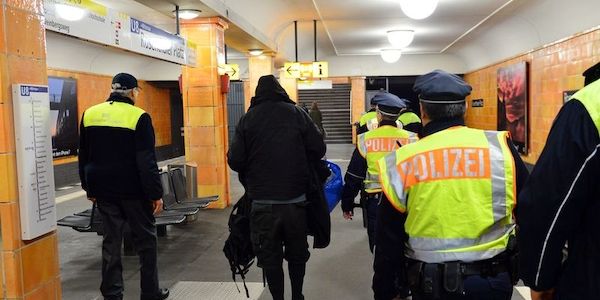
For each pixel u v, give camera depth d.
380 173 2.21
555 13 9.41
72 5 4.30
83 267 5.48
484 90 16.41
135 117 3.80
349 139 24.05
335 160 16.05
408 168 2.15
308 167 3.72
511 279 2.05
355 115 20.77
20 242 2.74
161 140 18.42
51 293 3.00
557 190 1.60
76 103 12.86
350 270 5.19
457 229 2.06
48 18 3.93
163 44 6.46
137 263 5.54
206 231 6.91
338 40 15.52
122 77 3.91
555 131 1.66
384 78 20.72
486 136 2.16
